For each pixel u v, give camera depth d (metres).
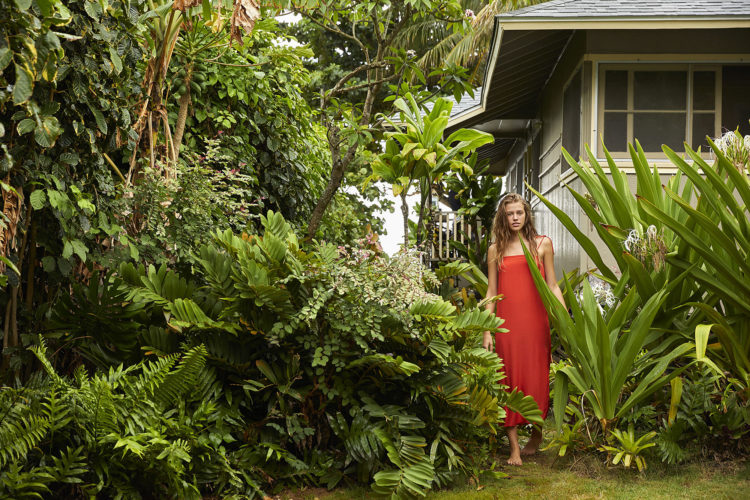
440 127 6.15
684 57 7.12
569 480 3.23
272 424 2.93
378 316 3.01
